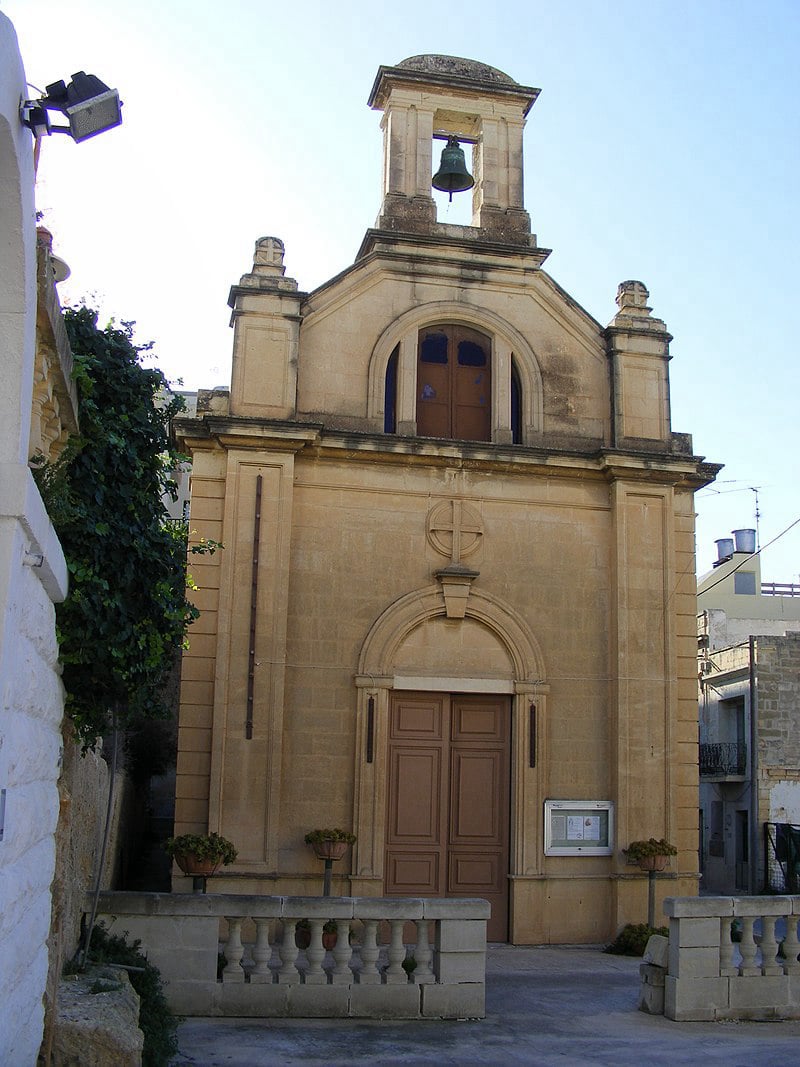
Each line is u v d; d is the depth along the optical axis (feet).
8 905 18.80
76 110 19.02
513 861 54.90
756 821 91.97
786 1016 38.68
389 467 57.21
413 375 58.70
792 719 94.17
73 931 32.73
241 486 54.80
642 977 40.27
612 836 55.67
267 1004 35.78
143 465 32.17
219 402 56.24
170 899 35.96
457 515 57.36
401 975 36.73
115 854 56.70
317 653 54.75
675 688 57.52
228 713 52.60
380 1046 32.89
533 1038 34.86
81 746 34.45
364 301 59.00
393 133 61.72
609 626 58.13
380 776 53.93
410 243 59.98
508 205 62.39
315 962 36.40
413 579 56.49
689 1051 33.88
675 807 56.29
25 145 17.81
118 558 30.14
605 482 59.57
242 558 54.08
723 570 141.79
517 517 58.29
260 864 51.49
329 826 53.26
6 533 17.78
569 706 56.95
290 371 56.65
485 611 56.65
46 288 20.92
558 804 55.47
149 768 76.95
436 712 56.34
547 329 60.95
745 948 39.09
